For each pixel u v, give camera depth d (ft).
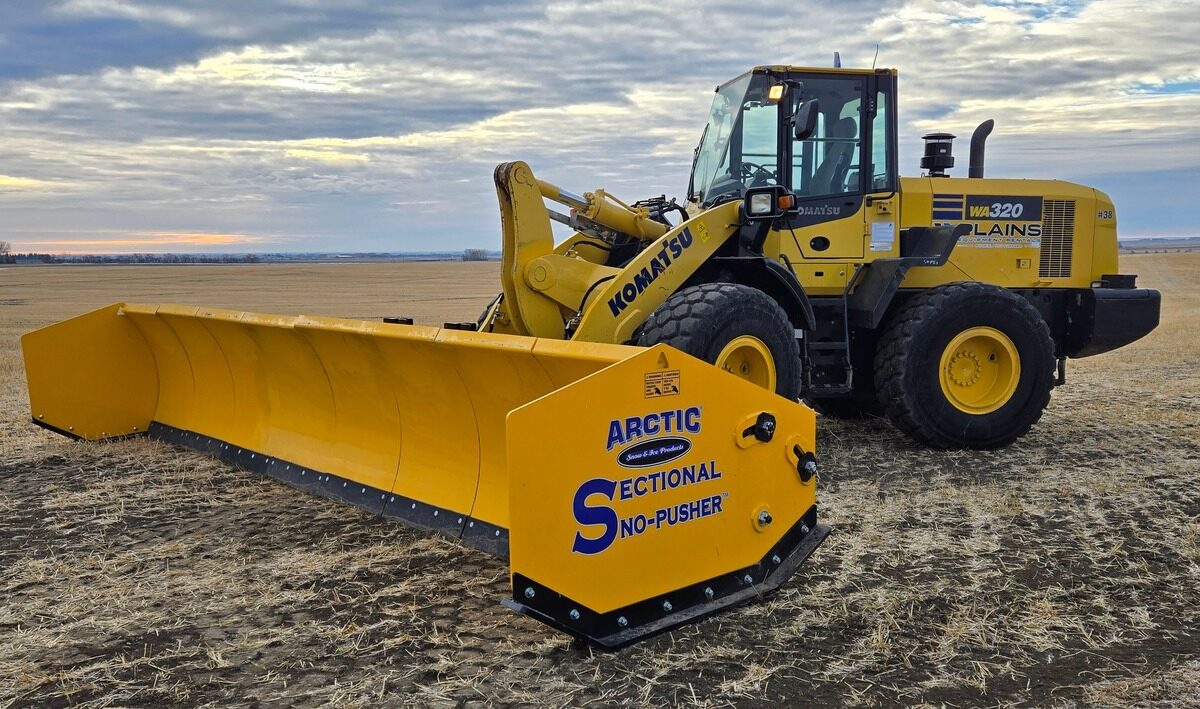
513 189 19.51
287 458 19.69
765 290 21.74
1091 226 26.48
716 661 11.51
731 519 13.09
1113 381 36.81
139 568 14.85
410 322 17.70
